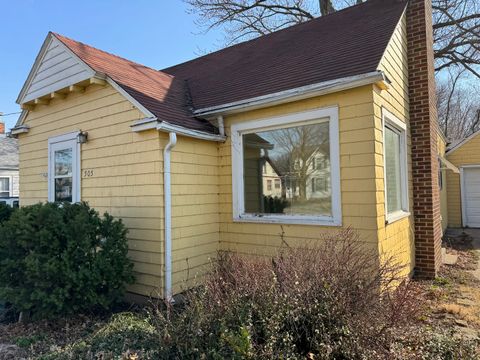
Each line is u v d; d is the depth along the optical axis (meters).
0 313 4.95
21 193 7.95
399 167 6.36
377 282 3.08
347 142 4.84
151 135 5.29
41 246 4.18
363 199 4.69
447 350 2.94
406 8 6.67
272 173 5.69
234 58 8.59
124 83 5.88
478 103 30.41
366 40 5.71
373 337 2.73
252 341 2.45
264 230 5.67
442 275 6.63
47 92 6.75
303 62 6.07
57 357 3.11
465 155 14.48
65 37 6.60
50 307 4.14
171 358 2.68
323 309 2.73
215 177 6.16
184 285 5.08
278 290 2.89
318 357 2.53
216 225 6.13
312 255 3.69
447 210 14.55
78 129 6.49
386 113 5.17
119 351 3.09
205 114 6.00
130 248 5.50
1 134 21.69
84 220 4.39
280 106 5.47
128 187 5.59
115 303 5.03
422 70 6.77
